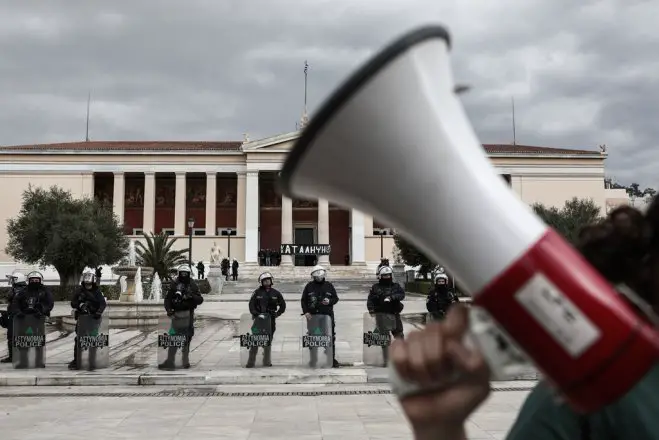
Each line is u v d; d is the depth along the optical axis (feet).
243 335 43.37
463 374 3.43
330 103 3.36
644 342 2.98
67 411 29.27
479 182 3.42
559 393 3.21
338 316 94.48
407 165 3.42
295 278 201.05
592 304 3.04
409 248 135.64
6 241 213.46
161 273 140.26
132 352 52.95
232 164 225.56
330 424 26.27
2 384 37.83
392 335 43.50
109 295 120.98
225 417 27.81
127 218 229.04
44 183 218.79
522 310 3.16
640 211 4.34
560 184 224.33
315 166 3.60
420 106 3.44
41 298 43.19
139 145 242.99
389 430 25.04
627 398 3.74
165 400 32.42
